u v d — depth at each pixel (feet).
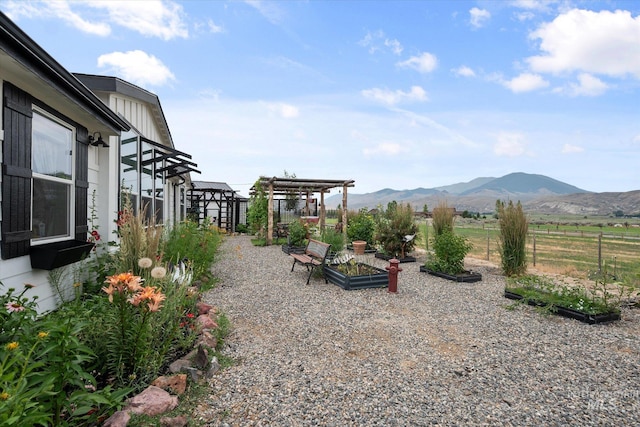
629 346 12.24
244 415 7.39
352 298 18.31
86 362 7.25
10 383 4.52
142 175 23.02
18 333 6.23
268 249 40.24
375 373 9.74
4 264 9.48
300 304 16.87
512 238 25.32
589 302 15.97
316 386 8.85
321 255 22.82
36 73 8.91
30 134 10.51
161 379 7.66
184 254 19.84
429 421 7.50
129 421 6.09
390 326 13.87
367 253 38.17
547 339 12.79
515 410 8.04
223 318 12.59
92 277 15.43
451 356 11.09
